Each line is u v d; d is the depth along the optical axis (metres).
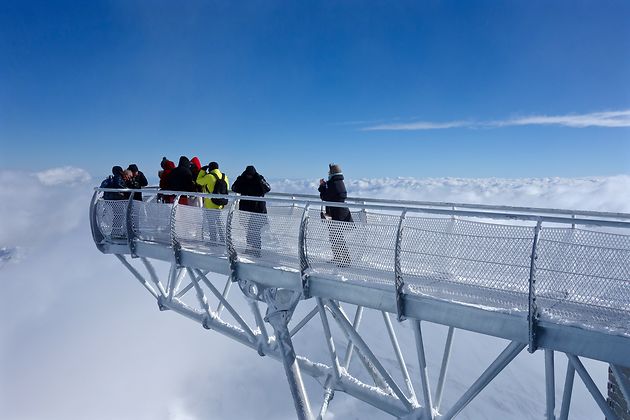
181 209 8.52
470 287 4.87
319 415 7.48
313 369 8.48
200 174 9.84
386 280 5.56
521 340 4.50
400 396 6.34
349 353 8.55
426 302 5.18
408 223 5.30
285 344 7.14
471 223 4.82
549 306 4.41
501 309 4.62
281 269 6.75
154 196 11.84
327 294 6.15
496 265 4.65
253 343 8.87
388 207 5.45
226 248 7.32
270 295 7.28
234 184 8.56
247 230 7.34
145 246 9.53
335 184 7.20
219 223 7.88
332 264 6.08
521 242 4.49
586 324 4.16
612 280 3.99
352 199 9.89
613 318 4.03
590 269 4.09
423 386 5.55
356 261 5.83
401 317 5.36
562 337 4.30
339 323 6.56
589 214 6.79
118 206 10.29
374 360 6.39
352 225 5.82
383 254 5.58
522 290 4.50
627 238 3.90
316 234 6.20
